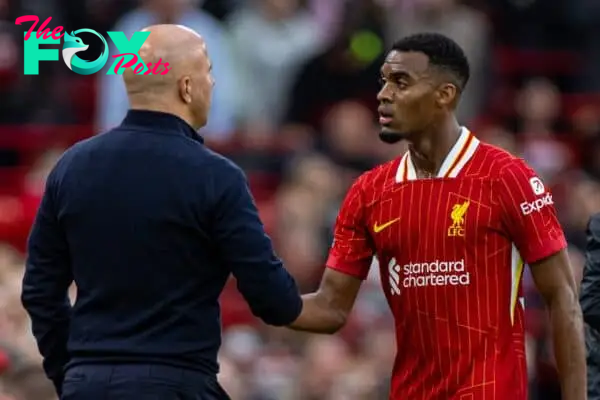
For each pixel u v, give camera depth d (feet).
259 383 122.42
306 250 138.21
